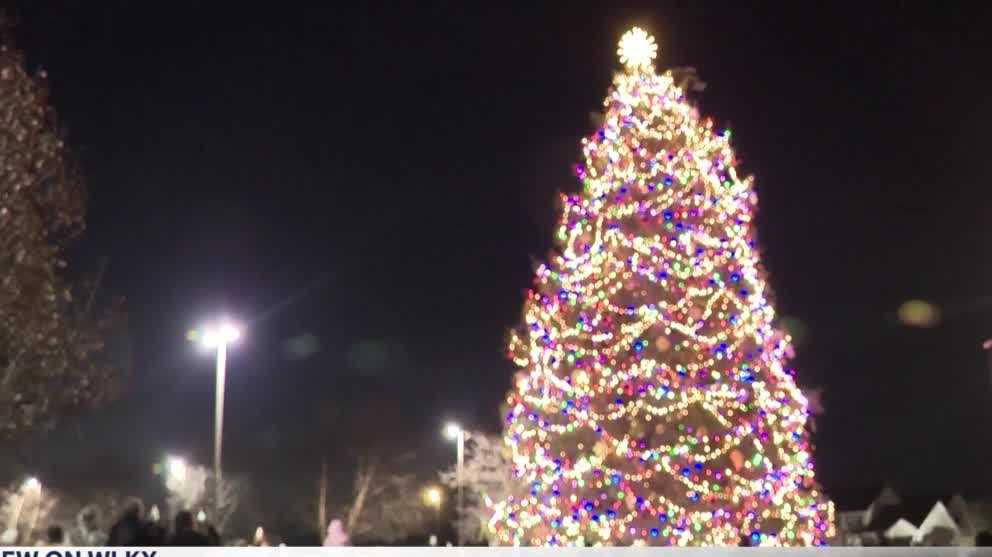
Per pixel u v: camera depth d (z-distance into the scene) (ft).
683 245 47.57
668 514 46.70
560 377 48.39
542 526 48.19
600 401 47.47
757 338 48.08
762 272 49.83
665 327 47.09
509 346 51.55
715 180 49.16
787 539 46.91
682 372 46.91
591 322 47.67
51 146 44.14
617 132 49.55
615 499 47.42
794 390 48.80
